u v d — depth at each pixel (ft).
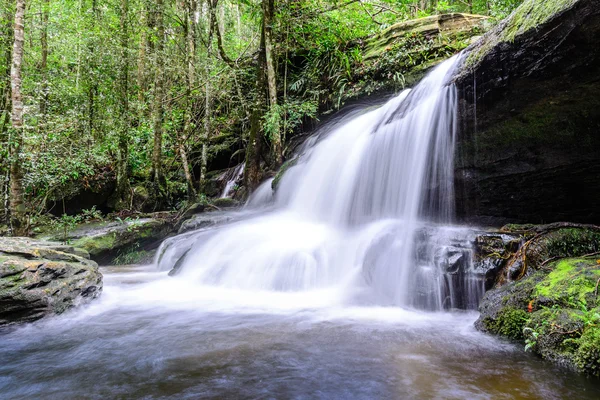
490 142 16.56
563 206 16.20
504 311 11.03
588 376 8.08
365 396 7.53
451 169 18.08
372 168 22.12
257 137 36.06
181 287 19.06
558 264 11.76
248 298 16.42
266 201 33.27
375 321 12.71
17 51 24.82
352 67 35.60
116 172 39.83
